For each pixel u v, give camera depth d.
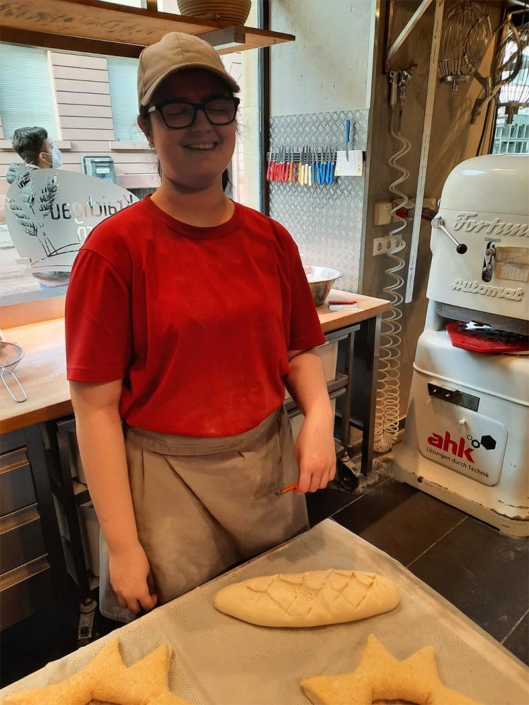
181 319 0.86
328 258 2.29
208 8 1.47
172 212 0.89
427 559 1.84
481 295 1.80
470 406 1.96
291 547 1.03
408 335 2.52
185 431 0.94
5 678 1.40
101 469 0.90
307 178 2.20
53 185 1.69
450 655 0.80
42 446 1.23
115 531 0.91
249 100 2.36
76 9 1.22
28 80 1.63
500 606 1.64
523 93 2.45
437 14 1.67
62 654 1.46
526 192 1.61
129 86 1.86
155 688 0.72
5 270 1.68
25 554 1.29
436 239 1.90
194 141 0.82
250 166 2.48
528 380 1.77
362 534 1.98
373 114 1.94
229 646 0.81
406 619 0.86
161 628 0.84
